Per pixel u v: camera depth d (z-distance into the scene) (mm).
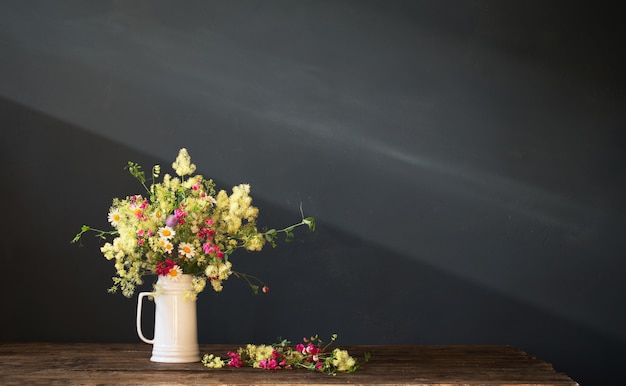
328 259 3695
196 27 3723
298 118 3730
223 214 2570
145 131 3672
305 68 3748
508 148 3771
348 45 3766
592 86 3805
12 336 3564
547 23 3822
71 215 3619
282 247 3684
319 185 3719
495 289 3729
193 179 2564
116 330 3588
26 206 3611
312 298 3678
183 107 3695
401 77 3771
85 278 3598
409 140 3754
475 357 2766
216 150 3693
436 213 3742
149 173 3660
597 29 3828
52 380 2193
